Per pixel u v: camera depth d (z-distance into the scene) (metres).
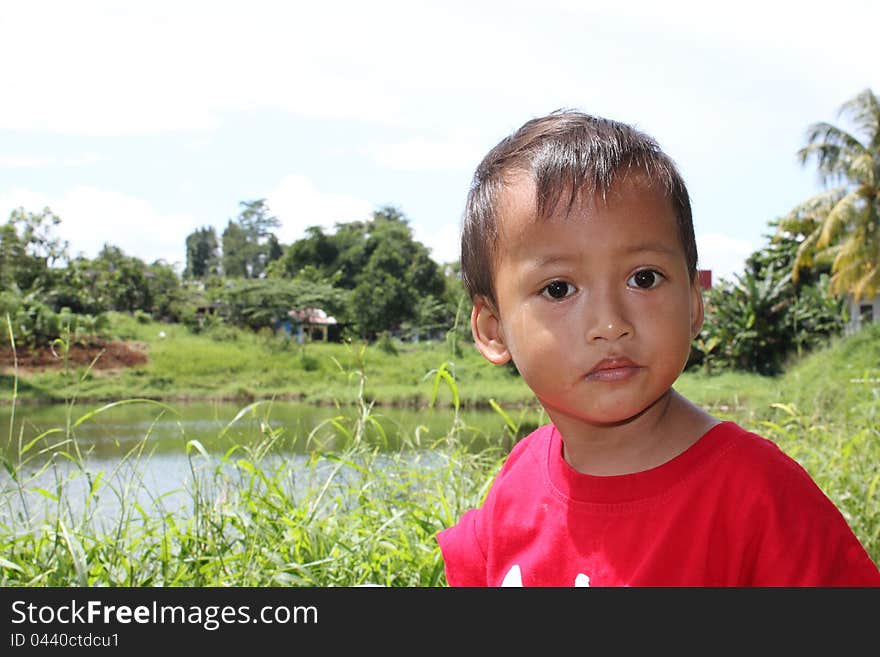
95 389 29.38
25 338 29.39
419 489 2.70
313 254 56.78
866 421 3.31
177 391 31.33
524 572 0.92
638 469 0.86
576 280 0.79
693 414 0.87
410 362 33.31
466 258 0.94
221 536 2.18
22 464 2.29
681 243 0.81
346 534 2.27
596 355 0.78
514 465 1.00
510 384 24.78
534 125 0.89
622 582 0.84
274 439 2.66
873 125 22.38
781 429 3.41
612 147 0.81
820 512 0.79
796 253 27.84
